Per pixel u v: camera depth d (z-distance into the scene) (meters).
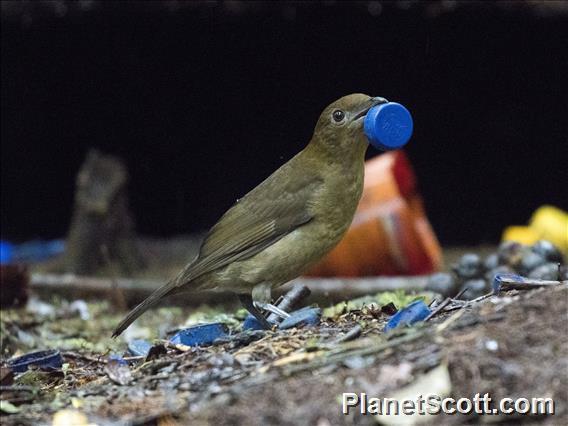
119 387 7.15
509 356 6.21
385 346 6.55
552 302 6.82
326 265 13.77
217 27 18.70
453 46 18.83
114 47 19.30
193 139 21.03
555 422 5.75
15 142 21.00
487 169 20.52
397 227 13.64
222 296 13.05
